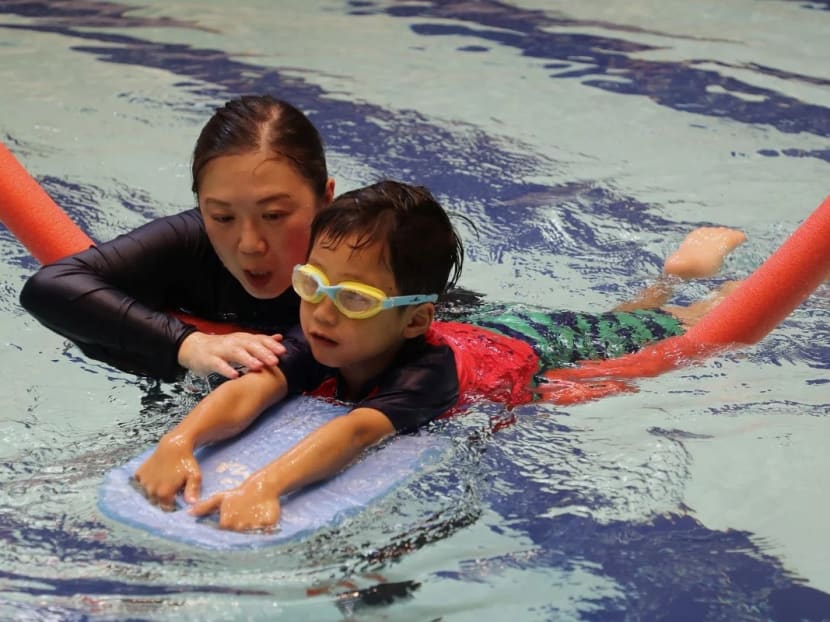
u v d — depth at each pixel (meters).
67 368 2.18
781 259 2.30
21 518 1.68
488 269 2.68
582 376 2.19
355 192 1.93
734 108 3.80
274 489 1.70
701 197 3.12
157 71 4.04
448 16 4.81
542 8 4.91
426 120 3.64
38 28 4.48
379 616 1.53
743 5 4.95
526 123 3.64
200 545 1.62
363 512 1.71
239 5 4.91
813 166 3.35
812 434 2.00
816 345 2.37
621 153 3.42
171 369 2.08
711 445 1.96
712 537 1.72
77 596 1.53
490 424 1.98
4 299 2.43
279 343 2.03
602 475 1.86
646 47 4.41
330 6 4.93
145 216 2.89
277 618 1.51
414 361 1.98
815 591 1.61
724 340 2.33
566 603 1.57
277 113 2.05
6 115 3.54
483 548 1.67
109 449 1.88
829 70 4.17
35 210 2.37
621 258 2.77
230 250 2.05
